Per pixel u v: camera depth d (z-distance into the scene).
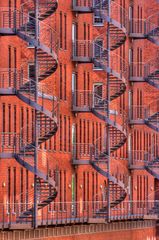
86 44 133.25
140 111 149.00
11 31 114.19
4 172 116.75
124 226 141.38
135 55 148.50
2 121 116.75
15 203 115.94
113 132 136.12
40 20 119.44
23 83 117.75
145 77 148.12
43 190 118.38
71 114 132.50
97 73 138.25
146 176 153.50
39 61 118.19
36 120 115.44
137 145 150.12
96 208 134.88
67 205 130.50
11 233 112.69
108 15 132.88
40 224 114.69
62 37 130.00
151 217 142.38
